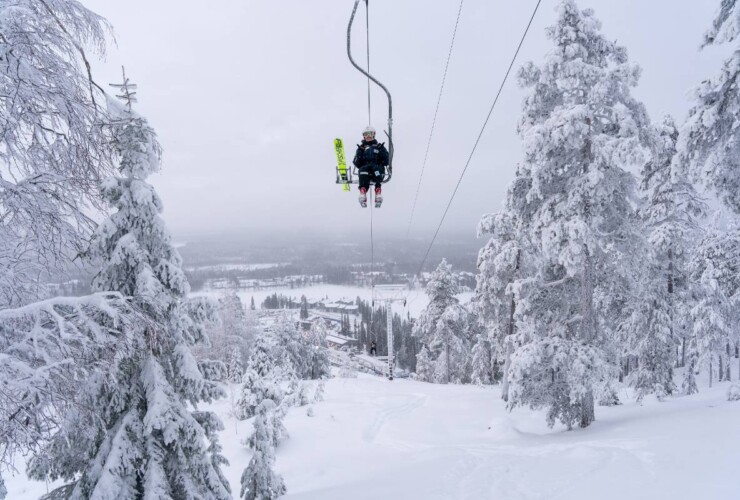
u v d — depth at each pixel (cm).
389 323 3522
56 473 756
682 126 1082
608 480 783
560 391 1418
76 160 543
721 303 2508
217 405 2814
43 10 485
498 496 793
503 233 2212
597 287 1501
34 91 471
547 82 1375
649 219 2112
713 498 628
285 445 1755
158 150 800
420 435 1697
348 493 982
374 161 945
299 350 4691
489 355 3341
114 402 761
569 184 1361
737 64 972
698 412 1238
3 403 438
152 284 730
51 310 480
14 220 491
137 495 759
